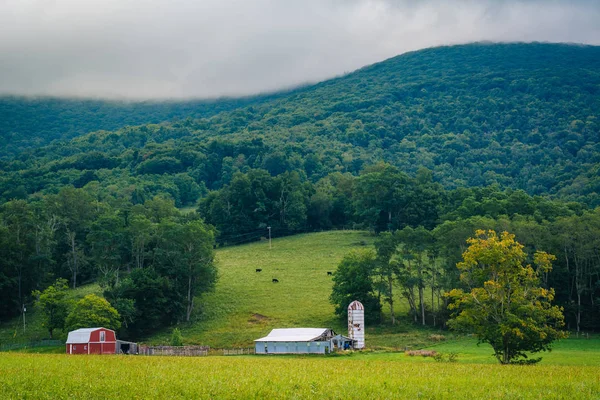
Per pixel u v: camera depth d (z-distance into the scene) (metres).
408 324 139.62
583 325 136.62
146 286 141.38
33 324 149.38
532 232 145.62
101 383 59.72
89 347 115.81
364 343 123.38
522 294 88.88
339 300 140.38
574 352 109.62
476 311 89.38
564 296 142.00
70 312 132.25
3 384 58.53
